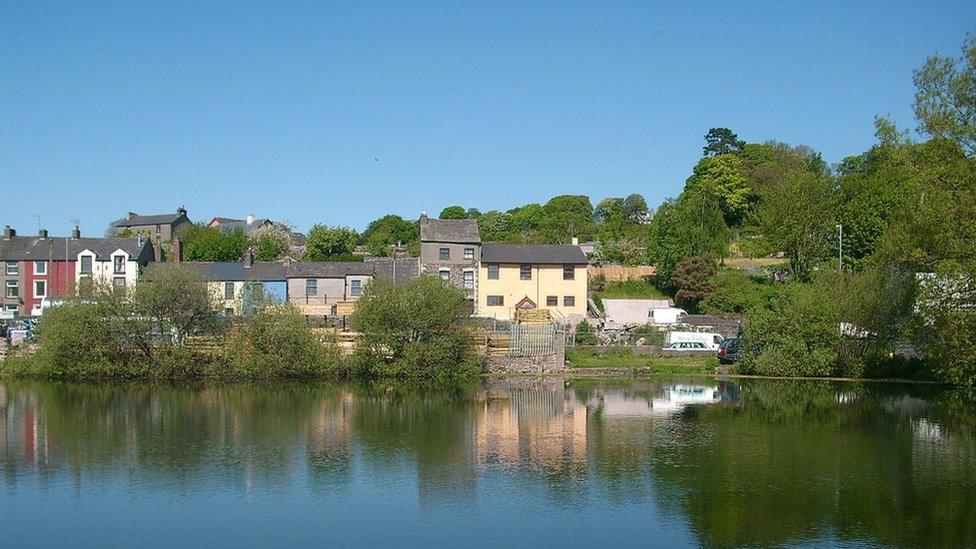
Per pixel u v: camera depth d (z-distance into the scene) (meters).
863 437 33.06
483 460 29.20
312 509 23.45
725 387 50.00
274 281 76.88
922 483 25.80
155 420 37.22
